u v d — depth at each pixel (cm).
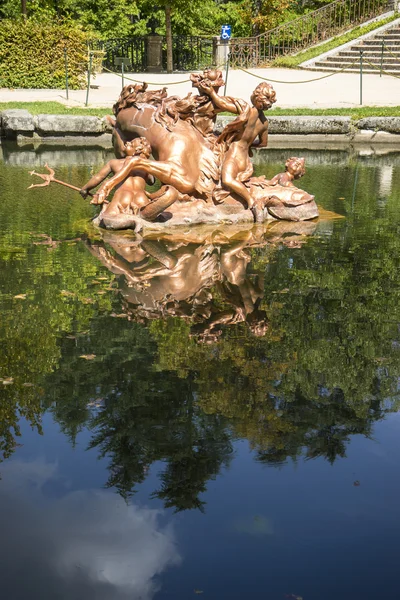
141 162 787
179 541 294
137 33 3362
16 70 2098
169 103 816
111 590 267
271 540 294
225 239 768
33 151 1423
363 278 646
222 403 405
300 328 523
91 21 3269
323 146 1538
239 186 832
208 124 832
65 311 545
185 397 410
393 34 2522
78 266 662
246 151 845
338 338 505
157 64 2706
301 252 725
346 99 1908
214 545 291
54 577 275
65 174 1141
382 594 264
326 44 2655
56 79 2133
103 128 1573
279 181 873
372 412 399
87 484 333
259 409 399
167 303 570
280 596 263
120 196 803
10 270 647
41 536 298
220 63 2616
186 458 351
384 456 355
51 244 738
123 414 392
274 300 583
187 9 2734
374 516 310
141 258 694
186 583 270
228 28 2556
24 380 430
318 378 439
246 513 311
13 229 799
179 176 800
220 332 511
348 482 334
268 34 2859
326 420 389
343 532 299
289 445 363
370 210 923
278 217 859
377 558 284
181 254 710
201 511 312
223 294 595
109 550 289
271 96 817
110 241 752
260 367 453
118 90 2141
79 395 412
